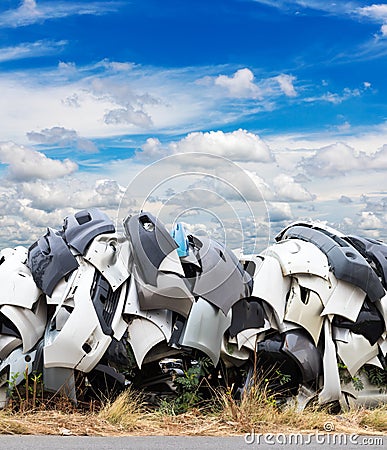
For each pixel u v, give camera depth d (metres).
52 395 6.18
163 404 6.31
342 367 6.68
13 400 6.21
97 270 6.30
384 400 6.84
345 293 6.70
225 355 6.54
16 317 6.15
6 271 6.33
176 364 7.20
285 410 6.15
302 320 6.60
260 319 6.59
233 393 6.59
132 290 6.33
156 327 6.31
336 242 7.04
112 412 5.76
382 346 6.86
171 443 4.81
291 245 6.86
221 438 5.16
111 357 6.21
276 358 6.59
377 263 7.07
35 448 4.41
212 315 6.32
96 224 6.51
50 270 6.20
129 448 4.51
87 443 4.70
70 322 6.04
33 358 6.22
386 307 6.79
